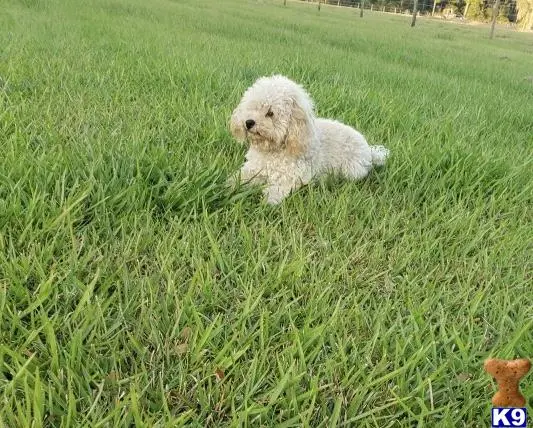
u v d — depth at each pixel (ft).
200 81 4.94
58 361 1.62
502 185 3.35
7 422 1.43
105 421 1.42
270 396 1.62
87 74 4.90
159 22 10.06
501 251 2.66
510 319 2.06
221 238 2.42
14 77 4.30
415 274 2.40
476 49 14.60
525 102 6.75
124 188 2.60
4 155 2.77
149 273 2.15
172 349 1.76
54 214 2.32
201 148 3.32
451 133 4.10
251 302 2.02
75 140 3.13
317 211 2.85
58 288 1.97
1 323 1.73
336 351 1.83
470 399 1.70
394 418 1.63
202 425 1.57
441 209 2.93
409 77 7.03
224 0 24.18
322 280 2.20
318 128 3.32
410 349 1.90
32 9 9.34
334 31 13.39
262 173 3.10
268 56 6.95
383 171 3.46
